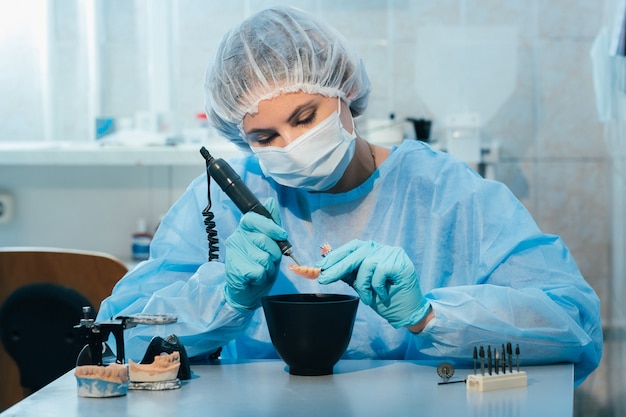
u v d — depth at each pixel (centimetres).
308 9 386
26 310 258
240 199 152
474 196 174
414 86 384
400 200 180
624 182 305
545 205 388
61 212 387
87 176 385
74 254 253
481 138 385
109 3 386
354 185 182
